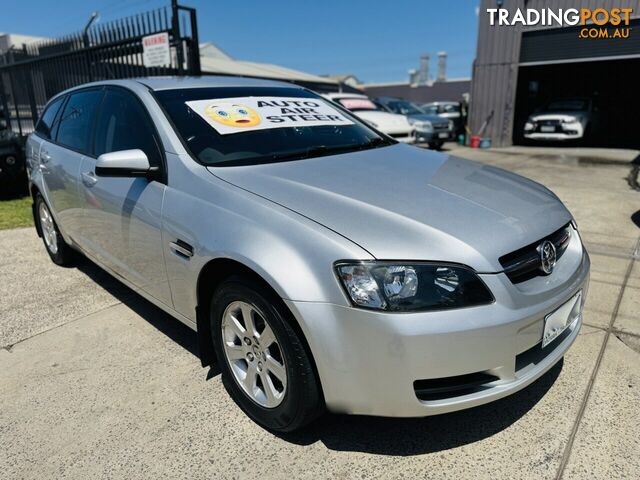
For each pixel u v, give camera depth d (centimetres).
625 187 738
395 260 183
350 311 182
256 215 213
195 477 200
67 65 947
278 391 218
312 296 186
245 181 238
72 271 429
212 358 253
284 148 285
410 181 244
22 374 275
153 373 272
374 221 199
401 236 191
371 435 221
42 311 352
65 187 361
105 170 248
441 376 183
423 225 197
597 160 1069
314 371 197
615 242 471
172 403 246
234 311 227
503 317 186
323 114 340
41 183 407
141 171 258
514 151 1285
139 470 204
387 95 3819
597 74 1761
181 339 309
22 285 399
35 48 1027
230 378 238
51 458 212
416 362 180
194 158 257
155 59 766
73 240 386
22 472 206
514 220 213
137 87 310
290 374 201
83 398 252
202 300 242
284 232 201
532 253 208
